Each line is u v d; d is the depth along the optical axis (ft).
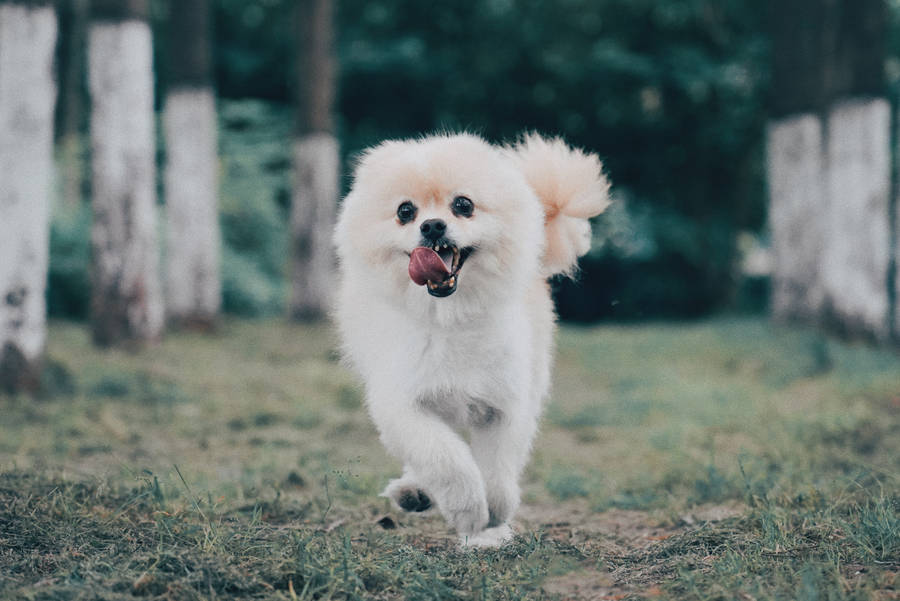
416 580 10.50
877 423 22.80
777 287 45.06
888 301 52.49
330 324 46.70
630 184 79.15
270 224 59.72
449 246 12.09
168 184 42.09
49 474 15.20
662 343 44.39
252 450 21.11
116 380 27.27
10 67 23.97
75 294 47.47
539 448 23.52
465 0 73.05
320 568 10.67
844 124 43.06
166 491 14.73
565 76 71.87
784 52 44.09
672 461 20.45
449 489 12.00
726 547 11.62
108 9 32.71
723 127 70.64
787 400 28.73
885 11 42.60
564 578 11.09
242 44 75.82
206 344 38.29
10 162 24.09
